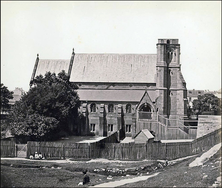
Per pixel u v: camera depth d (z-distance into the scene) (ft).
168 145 237.86
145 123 336.70
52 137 318.04
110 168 205.98
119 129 358.23
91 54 424.87
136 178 185.47
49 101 313.12
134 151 235.61
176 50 383.04
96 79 402.93
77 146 236.22
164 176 176.76
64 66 421.18
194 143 248.11
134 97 383.45
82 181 177.27
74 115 369.71
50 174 190.70
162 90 375.25
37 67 421.59
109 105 381.60
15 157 239.30
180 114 374.84
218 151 220.23
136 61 411.54
